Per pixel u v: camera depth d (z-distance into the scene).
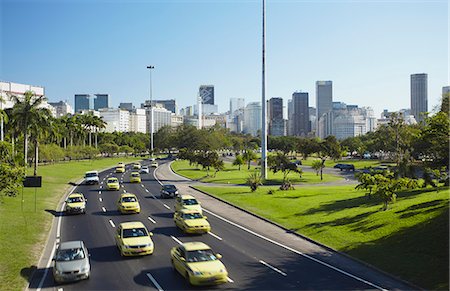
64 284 18.17
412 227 24.92
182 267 18.66
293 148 142.50
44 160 94.88
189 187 56.09
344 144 149.25
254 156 92.62
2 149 26.70
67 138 125.06
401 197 36.31
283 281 18.48
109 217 34.34
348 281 18.48
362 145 137.50
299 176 69.88
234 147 175.12
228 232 28.44
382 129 101.69
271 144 159.00
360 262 21.20
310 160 124.94
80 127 119.12
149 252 22.30
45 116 60.22
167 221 32.59
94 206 40.19
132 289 17.50
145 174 79.75
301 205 37.25
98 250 23.86
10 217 31.05
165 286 17.84
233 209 37.84
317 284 18.09
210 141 140.25
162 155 179.88
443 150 28.17
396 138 77.75
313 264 21.06
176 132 170.12
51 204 39.97
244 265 20.88
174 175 77.12
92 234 28.05
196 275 17.44
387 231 25.34
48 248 24.47
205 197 45.84
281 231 28.84
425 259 20.25
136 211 36.06
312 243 25.48
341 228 27.67
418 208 28.89
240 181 63.06
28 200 39.97
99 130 177.75
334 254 23.00
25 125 58.62
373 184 33.34
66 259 18.81
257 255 22.69
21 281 18.36
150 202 43.09
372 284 18.08
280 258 22.12
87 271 18.52
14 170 24.67
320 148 80.31
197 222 27.72
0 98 57.53
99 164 107.88
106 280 18.66
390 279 18.73
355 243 24.19
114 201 43.53
